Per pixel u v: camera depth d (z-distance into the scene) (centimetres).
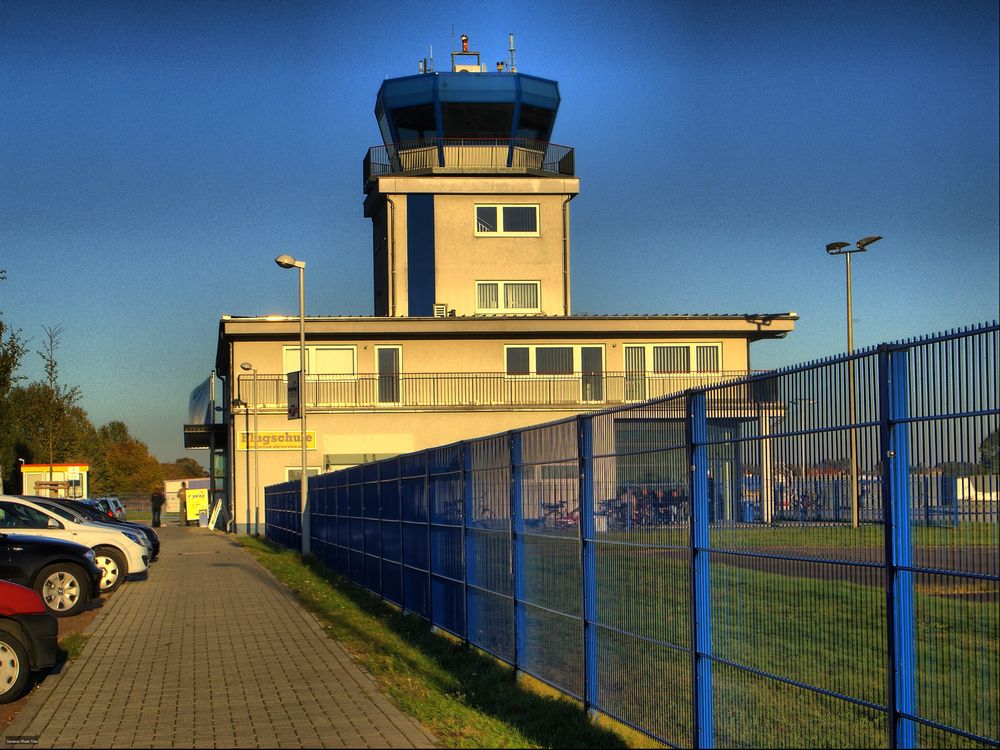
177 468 14888
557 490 945
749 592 635
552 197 5088
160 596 1875
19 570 1620
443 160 5122
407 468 1602
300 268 2900
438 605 1397
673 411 728
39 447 6091
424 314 5006
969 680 464
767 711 614
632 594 791
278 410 4322
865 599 530
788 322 4500
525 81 5138
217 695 945
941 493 479
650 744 770
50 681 1030
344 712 860
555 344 4475
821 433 566
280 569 2444
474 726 823
